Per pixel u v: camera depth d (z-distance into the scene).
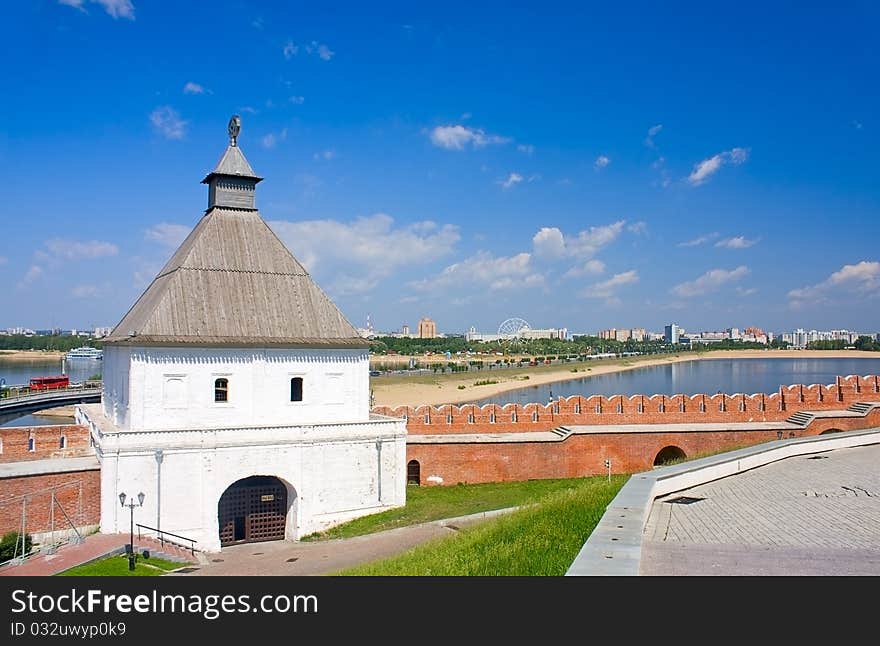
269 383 38.66
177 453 35.28
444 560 19.47
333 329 41.12
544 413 50.62
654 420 52.12
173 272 39.47
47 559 29.70
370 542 33.53
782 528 17.83
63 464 35.56
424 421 48.75
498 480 46.84
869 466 27.97
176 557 31.67
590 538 14.70
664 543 16.39
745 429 50.06
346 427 39.28
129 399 35.94
